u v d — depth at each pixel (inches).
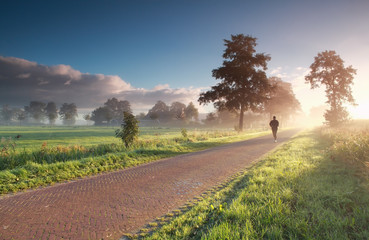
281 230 106.0
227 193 179.3
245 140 723.4
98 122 6505.9
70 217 141.6
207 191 190.9
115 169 292.8
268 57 1309.1
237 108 1294.3
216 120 4077.3
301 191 157.3
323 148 395.2
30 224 131.4
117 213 147.8
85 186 211.6
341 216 118.6
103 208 156.3
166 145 541.6
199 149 504.4
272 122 609.9
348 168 216.2
